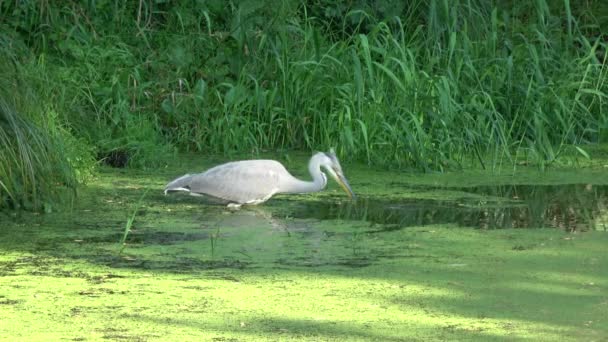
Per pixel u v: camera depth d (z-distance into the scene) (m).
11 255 10.66
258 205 13.17
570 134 17.47
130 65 17.39
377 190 14.08
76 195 13.34
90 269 10.20
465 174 15.27
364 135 15.52
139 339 8.29
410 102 16.16
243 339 8.32
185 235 11.54
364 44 16.27
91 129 15.91
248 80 17.50
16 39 16.91
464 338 8.38
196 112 16.97
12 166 12.80
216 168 12.98
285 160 15.93
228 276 10.01
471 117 16.34
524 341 8.30
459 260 10.66
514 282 9.91
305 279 9.94
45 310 8.98
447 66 17.34
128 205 12.97
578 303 9.29
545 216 12.64
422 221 12.32
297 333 8.48
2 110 12.86
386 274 10.13
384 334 8.47
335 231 11.80
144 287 9.64
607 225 12.20
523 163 16.16
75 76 16.50
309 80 17.02
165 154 15.77
